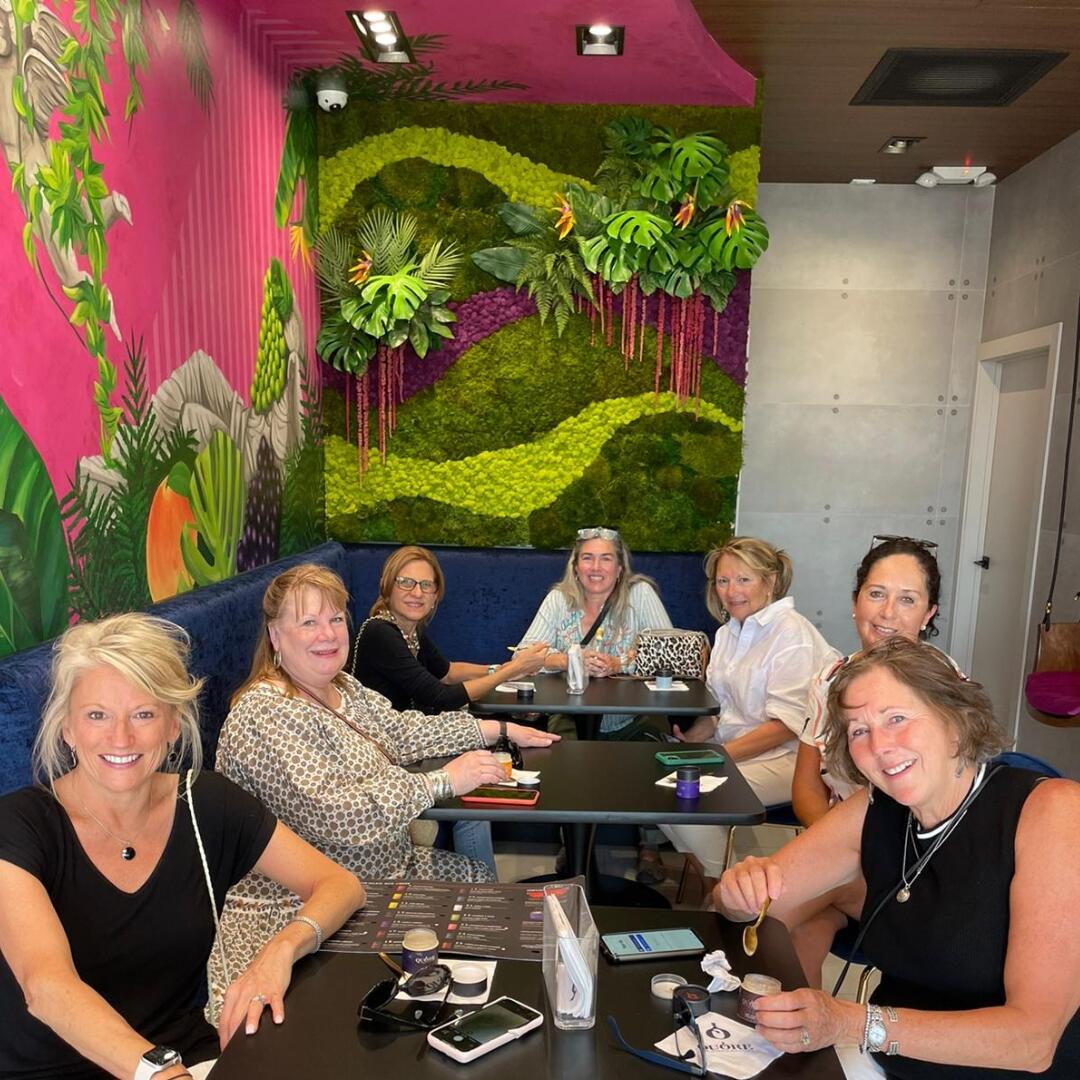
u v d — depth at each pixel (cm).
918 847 150
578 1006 127
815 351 595
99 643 145
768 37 382
